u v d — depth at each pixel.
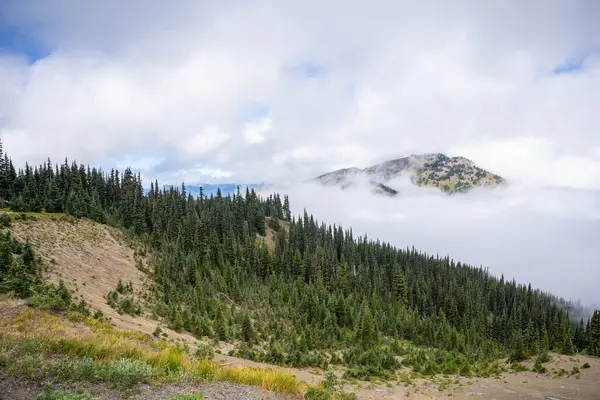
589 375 56.28
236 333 61.31
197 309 62.84
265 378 20.55
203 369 20.45
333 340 77.12
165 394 15.76
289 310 84.56
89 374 16.12
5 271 33.66
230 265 99.12
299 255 122.56
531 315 123.75
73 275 49.88
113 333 27.97
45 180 100.38
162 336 42.03
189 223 114.56
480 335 103.94
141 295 59.03
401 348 80.62
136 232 93.75
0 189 92.38
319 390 20.48
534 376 58.28
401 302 122.19
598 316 96.81
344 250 160.75
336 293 110.00
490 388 50.44
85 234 70.62
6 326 22.08
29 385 14.44
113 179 117.12
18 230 54.34
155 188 131.50
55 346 18.73
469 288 148.62
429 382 55.22
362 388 48.53
